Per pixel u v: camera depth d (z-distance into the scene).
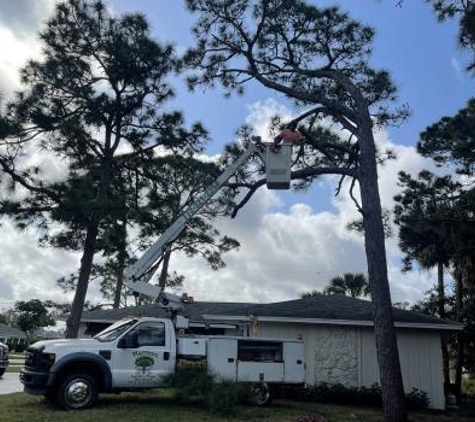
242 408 12.56
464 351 25.69
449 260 24.61
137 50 19.16
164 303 13.70
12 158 17.39
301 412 13.20
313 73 15.91
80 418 10.56
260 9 15.70
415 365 17.73
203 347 13.28
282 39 16.19
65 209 16.94
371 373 17.62
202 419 11.16
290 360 14.04
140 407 12.31
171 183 22.61
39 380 11.68
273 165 13.32
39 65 18.86
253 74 16.56
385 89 16.28
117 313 25.59
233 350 13.54
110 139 20.03
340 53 16.22
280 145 13.43
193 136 20.47
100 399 13.45
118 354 12.44
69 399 11.73
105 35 19.27
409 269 26.00
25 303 68.25
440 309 26.22
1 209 16.98
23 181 17.38
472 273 22.81
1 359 22.14
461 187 21.95
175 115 20.17
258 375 13.66
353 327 18.06
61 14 19.14
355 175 14.64
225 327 15.03
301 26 15.80
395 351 12.98
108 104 19.56
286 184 13.37
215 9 15.86
